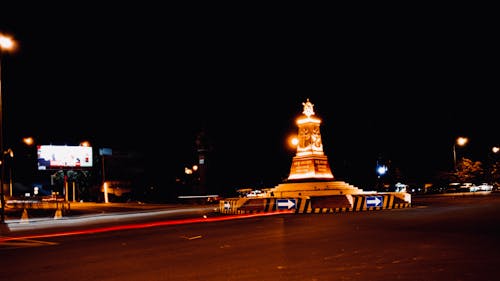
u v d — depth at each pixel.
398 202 30.58
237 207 31.52
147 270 10.68
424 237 14.25
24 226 28.25
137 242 16.03
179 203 64.31
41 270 11.31
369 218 22.34
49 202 59.94
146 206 53.50
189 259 11.98
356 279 8.91
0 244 17.42
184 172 91.94
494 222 18.02
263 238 15.79
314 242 14.23
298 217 25.06
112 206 54.28
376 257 11.12
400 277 8.93
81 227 25.38
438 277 8.82
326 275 9.37
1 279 10.39
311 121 36.38
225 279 9.38
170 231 19.59
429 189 77.25
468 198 42.88
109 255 13.22
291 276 9.41
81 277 10.21
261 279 9.24
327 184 34.50
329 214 26.59
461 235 14.45
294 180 36.25
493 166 74.56
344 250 12.37
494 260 10.23
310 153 36.06
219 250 13.38
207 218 28.09
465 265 9.80
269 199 29.95
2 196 32.50
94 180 81.75
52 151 64.25
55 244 16.62
